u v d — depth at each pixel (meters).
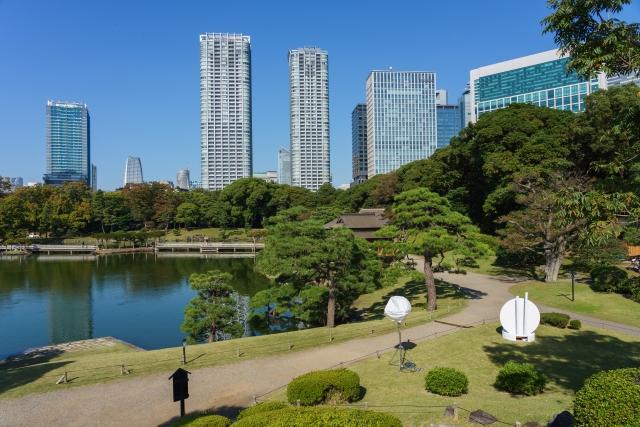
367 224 59.84
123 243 109.38
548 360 20.48
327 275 31.91
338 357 21.94
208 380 19.23
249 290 56.69
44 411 16.27
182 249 106.88
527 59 165.75
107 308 48.91
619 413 8.50
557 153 51.22
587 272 43.19
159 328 41.09
